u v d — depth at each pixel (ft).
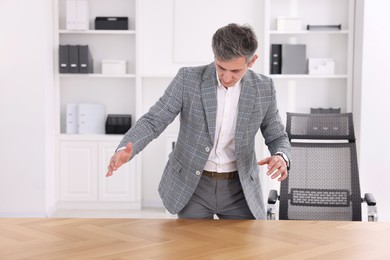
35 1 19.67
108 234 8.35
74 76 21.53
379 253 7.62
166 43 21.67
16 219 9.19
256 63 21.59
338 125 12.30
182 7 21.56
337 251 7.67
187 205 10.12
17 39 19.77
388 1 19.89
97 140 21.09
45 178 20.08
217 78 9.54
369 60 20.07
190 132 9.78
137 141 9.12
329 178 12.28
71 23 20.97
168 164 10.38
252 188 10.08
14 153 20.03
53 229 8.61
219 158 9.92
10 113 19.92
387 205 20.31
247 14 21.45
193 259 7.26
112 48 21.91
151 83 21.95
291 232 8.55
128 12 21.83
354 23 21.06
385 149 20.26
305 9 21.59
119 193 21.36
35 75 19.86
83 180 21.27
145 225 8.85
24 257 7.31
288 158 9.52
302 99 21.72
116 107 22.06
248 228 8.73
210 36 21.59
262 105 9.78
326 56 21.63
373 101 20.15
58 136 21.17
